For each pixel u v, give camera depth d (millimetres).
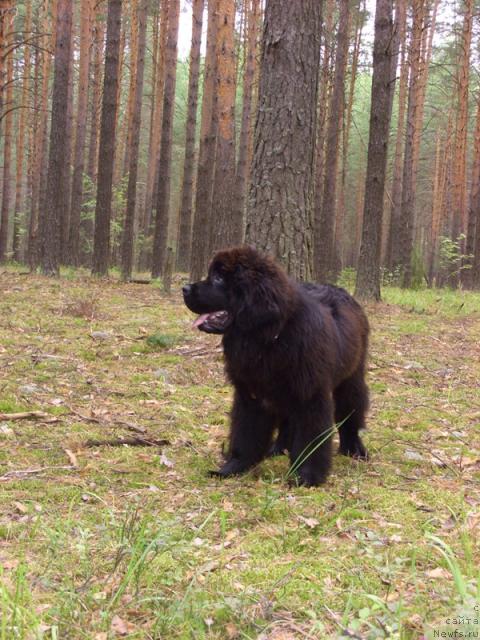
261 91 4961
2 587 2330
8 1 9055
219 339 5707
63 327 5906
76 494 3092
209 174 11055
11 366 4715
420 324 7496
